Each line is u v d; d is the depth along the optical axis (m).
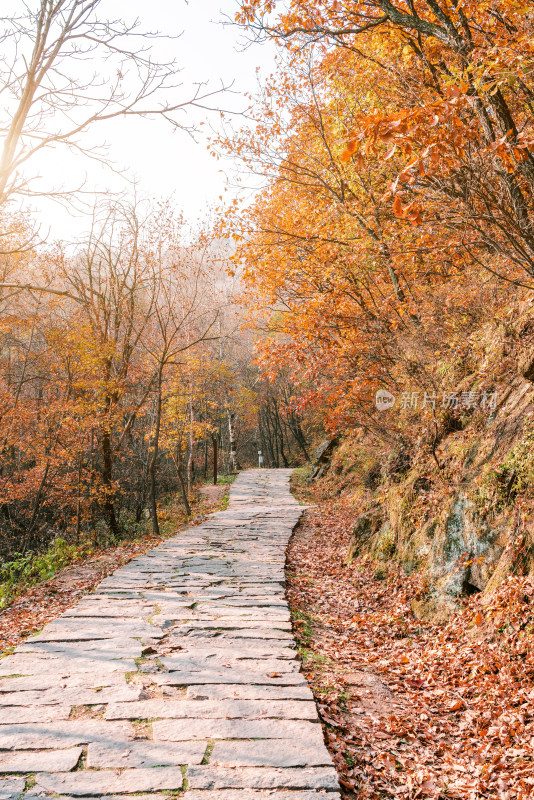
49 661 5.44
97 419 18.22
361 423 12.41
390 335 11.55
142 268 19.58
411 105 6.50
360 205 11.30
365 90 10.49
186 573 9.68
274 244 13.59
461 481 7.79
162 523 18.56
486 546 6.61
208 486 26.48
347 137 3.51
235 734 4.07
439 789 3.75
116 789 3.33
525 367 7.31
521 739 4.09
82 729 4.06
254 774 3.55
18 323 18.70
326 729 4.43
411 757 4.22
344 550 12.00
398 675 5.91
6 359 23.66
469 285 9.38
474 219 5.25
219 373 25.95
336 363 12.32
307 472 28.62
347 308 12.65
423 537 8.30
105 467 19.52
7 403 19.94
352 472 19.75
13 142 4.31
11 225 14.27
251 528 14.73
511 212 5.17
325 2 8.34
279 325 14.22
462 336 9.35
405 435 10.60
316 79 12.06
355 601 8.56
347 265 12.41
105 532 19.50
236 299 16.03
